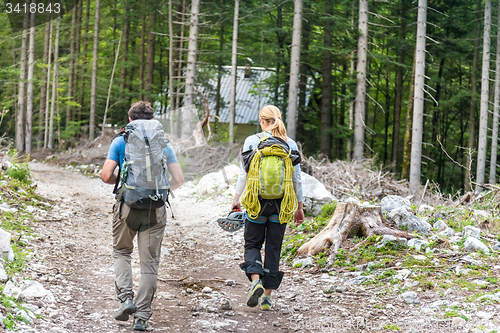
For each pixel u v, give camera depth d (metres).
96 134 26.19
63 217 6.75
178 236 6.81
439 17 22.55
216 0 24.41
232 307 3.88
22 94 25.19
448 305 3.59
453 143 31.75
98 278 4.30
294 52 17.98
